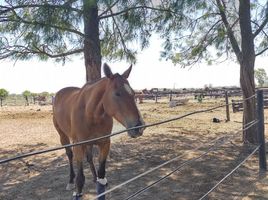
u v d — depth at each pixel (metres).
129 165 4.38
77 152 3.00
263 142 4.07
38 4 4.14
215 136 6.47
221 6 5.22
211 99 16.44
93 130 2.90
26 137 6.98
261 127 4.05
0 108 16.28
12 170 4.34
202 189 3.41
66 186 3.61
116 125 7.34
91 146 3.54
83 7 4.01
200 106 12.91
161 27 4.92
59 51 4.96
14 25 4.22
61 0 4.22
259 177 3.77
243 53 5.22
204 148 5.29
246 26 5.18
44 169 4.32
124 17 4.67
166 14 4.68
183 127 7.75
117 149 5.22
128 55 5.34
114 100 2.54
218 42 5.66
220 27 5.64
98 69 4.76
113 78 2.62
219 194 3.26
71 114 3.08
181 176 3.84
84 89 3.03
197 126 7.89
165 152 5.09
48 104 19.30
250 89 5.25
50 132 7.61
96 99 2.79
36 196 3.37
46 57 4.93
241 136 6.00
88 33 4.71
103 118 2.84
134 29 4.68
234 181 3.65
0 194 3.44
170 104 13.30
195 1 4.43
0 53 4.55
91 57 4.73
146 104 15.00
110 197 3.24
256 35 5.25
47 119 10.37
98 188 2.99
